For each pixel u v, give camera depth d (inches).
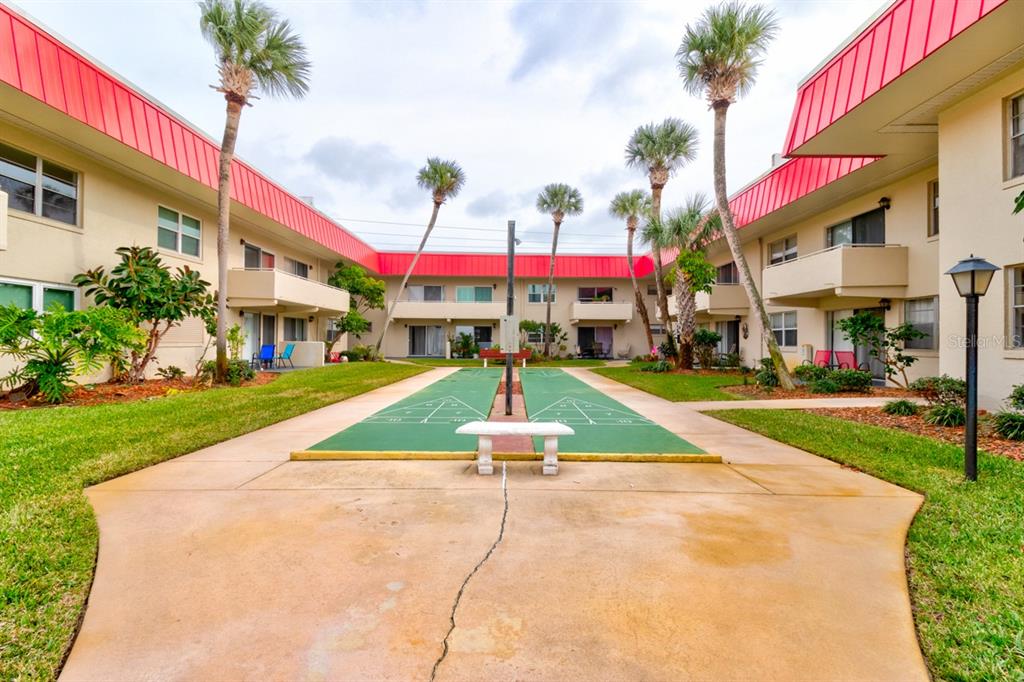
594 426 322.3
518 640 99.8
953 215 364.2
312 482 203.6
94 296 482.9
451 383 594.6
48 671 91.8
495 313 1181.7
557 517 165.6
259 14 492.7
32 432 267.6
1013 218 322.0
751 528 156.3
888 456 239.3
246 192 633.6
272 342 826.2
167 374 527.2
